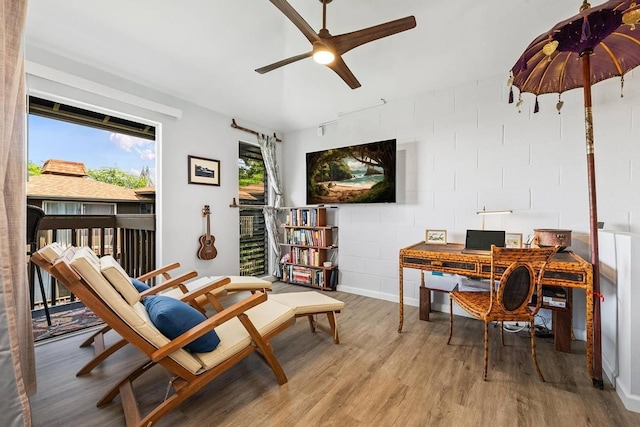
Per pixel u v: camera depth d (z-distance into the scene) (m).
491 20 1.99
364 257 3.69
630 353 1.52
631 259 1.52
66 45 2.25
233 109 3.63
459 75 2.79
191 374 1.43
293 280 4.21
